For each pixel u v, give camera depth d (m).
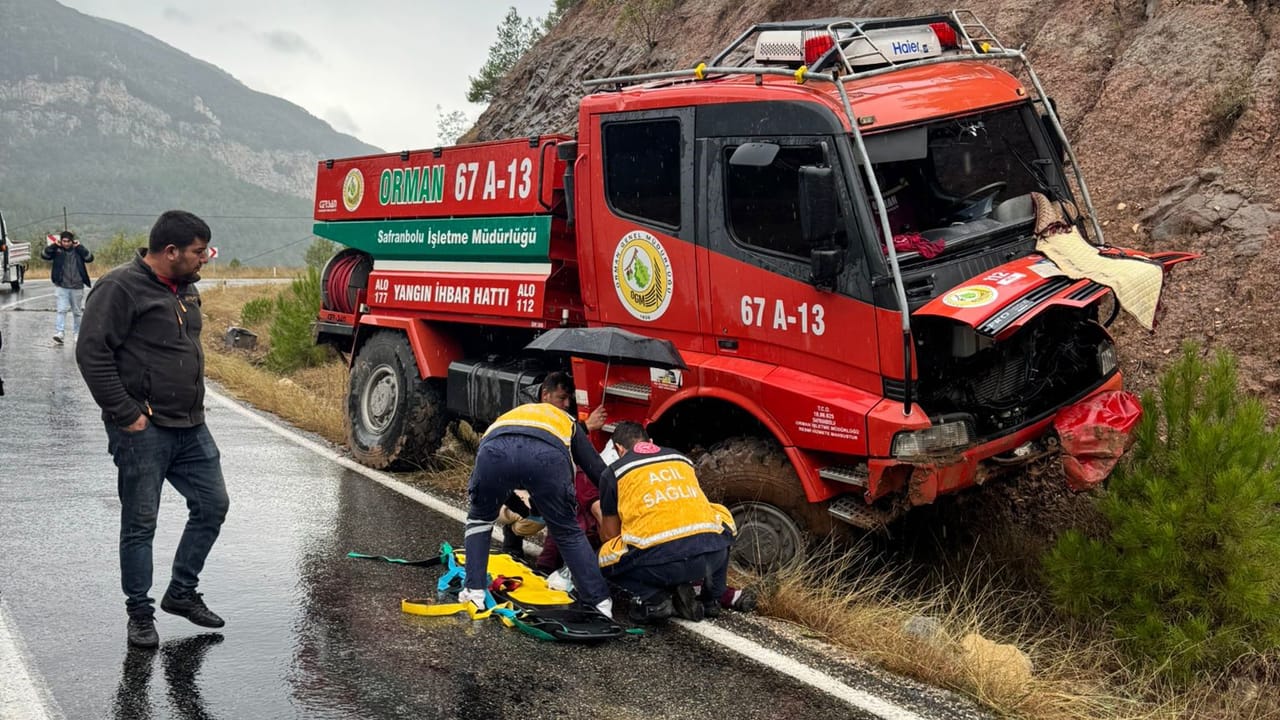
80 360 4.45
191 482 4.84
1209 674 5.09
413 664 4.61
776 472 5.85
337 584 5.70
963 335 5.48
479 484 5.24
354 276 9.39
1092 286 5.47
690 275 6.20
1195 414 5.77
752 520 6.01
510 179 7.36
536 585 5.71
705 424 6.57
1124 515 5.47
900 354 5.25
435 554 6.36
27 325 19.02
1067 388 6.14
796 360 5.74
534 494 5.21
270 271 51.44
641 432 5.47
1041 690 4.62
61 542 6.16
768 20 13.92
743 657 4.84
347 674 4.47
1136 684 5.04
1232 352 7.35
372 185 8.87
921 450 5.30
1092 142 9.42
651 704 4.27
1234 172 8.30
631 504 5.24
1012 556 6.40
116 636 4.78
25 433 9.43
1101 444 5.57
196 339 4.85
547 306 7.32
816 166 5.57
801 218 5.30
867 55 6.11
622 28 17.34
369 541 6.58
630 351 5.78
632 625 5.25
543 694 4.34
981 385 5.74
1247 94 8.59
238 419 11.13
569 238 7.31
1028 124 6.40
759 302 5.87
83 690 4.17
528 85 19.70
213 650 4.68
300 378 14.64
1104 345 6.21
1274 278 7.52
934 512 6.61
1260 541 5.14
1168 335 7.75
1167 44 9.45
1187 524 5.26
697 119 6.10
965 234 5.74
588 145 6.73
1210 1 9.48
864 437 5.35
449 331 8.52
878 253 5.33
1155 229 8.43
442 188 8.04
